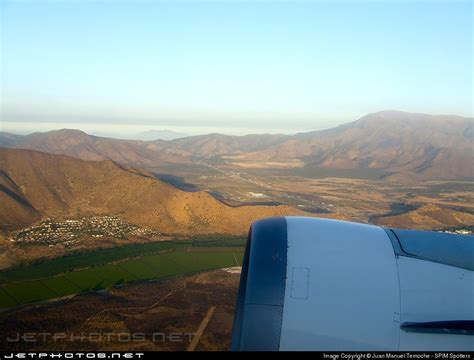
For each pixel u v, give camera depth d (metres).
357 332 4.78
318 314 4.84
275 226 5.73
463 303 5.01
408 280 5.14
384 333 4.80
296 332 4.78
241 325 4.91
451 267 5.34
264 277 5.06
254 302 4.93
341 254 5.32
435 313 4.93
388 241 5.66
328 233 5.64
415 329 4.80
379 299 4.97
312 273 5.09
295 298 4.91
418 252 5.51
